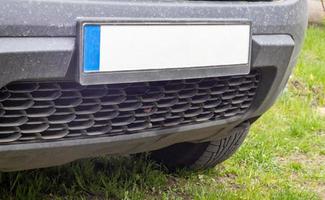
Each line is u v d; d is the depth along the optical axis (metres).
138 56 1.81
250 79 2.22
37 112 1.73
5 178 2.54
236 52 2.05
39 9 1.64
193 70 1.94
